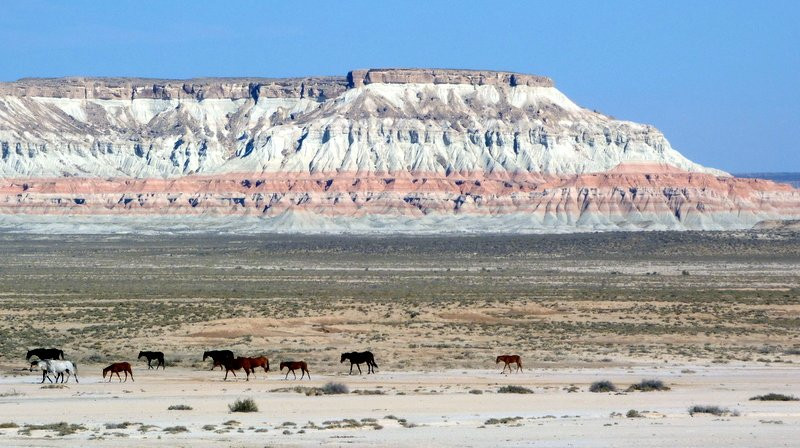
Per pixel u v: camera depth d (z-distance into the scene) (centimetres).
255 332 9281
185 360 7662
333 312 11062
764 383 6316
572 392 5875
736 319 10744
